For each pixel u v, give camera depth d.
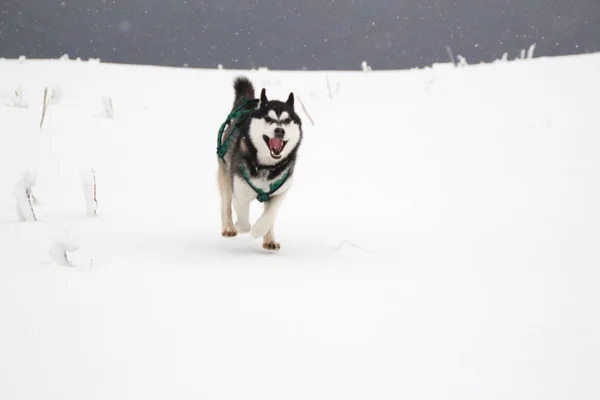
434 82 13.55
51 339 2.59
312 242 5.09
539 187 6.72
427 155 8.57
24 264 3.81
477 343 2.69
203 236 5.15
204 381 2.26
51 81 13.28
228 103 12.62
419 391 2.22
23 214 5.27
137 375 2.28
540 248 4.56
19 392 2.12
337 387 2.24
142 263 3.99
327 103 12.39
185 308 3.07
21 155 7.75
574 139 8.73
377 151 8.90
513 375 2.36
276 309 3.11
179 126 10.52
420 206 6.32
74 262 3.93
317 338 2.72
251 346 2.60
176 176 7.70
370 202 6.57
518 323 2.95
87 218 5.49
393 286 3.62
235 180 4.88
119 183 7.14
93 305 3.05
